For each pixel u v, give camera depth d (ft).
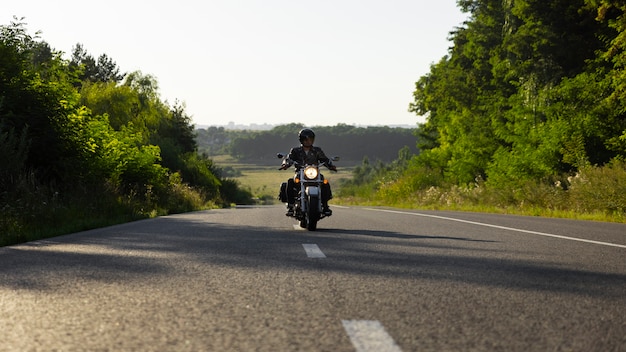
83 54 279.69
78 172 61.21
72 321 13.28
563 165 101.65
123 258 23.89
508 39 127.34
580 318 13.84
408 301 15.62
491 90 169.99
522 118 118.62
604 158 99.04
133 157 85.87
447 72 186.91
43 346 11.25
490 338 11.97
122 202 63.57
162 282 18.30
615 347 11.42
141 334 12.16
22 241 33.09
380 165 604.49
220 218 56.49
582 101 104.12
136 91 175.32
